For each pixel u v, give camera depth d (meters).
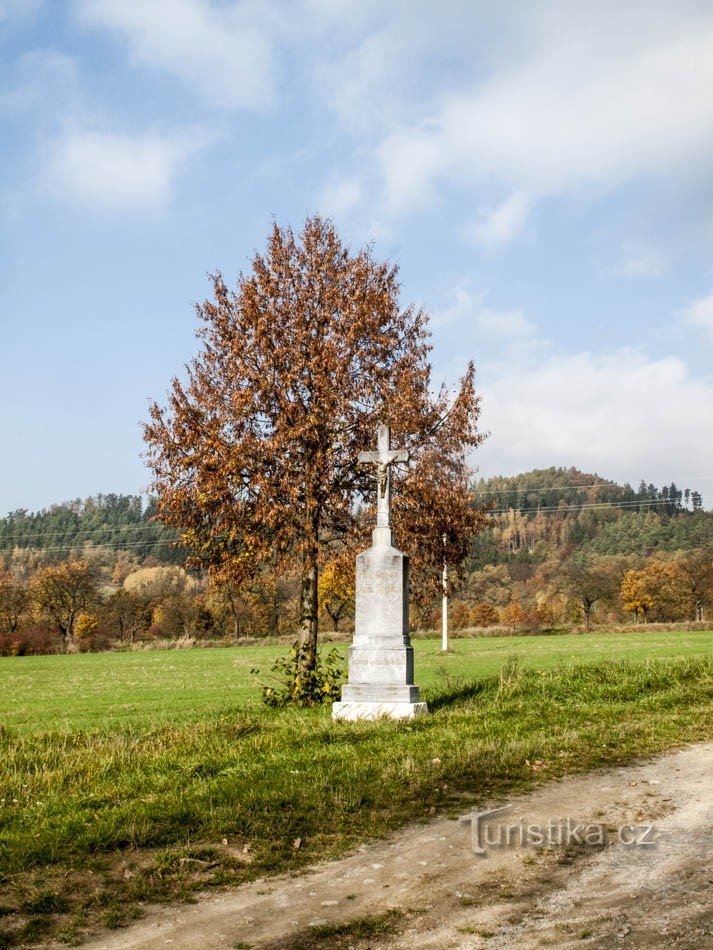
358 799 10.63
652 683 20.92
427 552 22.08
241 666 51.50
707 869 7.93
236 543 21.92
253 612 109.56
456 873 8.21
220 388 21.80
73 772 13.26
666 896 7.29
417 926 6.94
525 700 18.89
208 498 20.81
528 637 74.75
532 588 157.00
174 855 8.77
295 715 18.78
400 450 18.97
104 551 199.25
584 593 114.00
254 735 16.09
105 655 73.31
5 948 6.76
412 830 9.72
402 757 12.90
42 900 7.59
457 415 22.05
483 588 146.25
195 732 16.72
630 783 11.51
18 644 88.31
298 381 21.38
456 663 42.06
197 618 112.12
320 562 21.91
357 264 22.67
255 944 6.70
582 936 6.54
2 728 19.41
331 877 8.27
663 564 118.19
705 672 22.58
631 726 15.47
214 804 10.40
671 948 6.20
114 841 9.19
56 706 28.98
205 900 7.75
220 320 22.48
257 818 9.88
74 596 108.69
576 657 43.66
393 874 8.27
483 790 11.33
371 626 18.19
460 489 22.20
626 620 118.50
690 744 14.14
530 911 7.15
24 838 9.28
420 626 86.75
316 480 21.03
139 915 7.41
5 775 13.42
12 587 110.06
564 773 12.20
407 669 17.92
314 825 9.80
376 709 17.66
